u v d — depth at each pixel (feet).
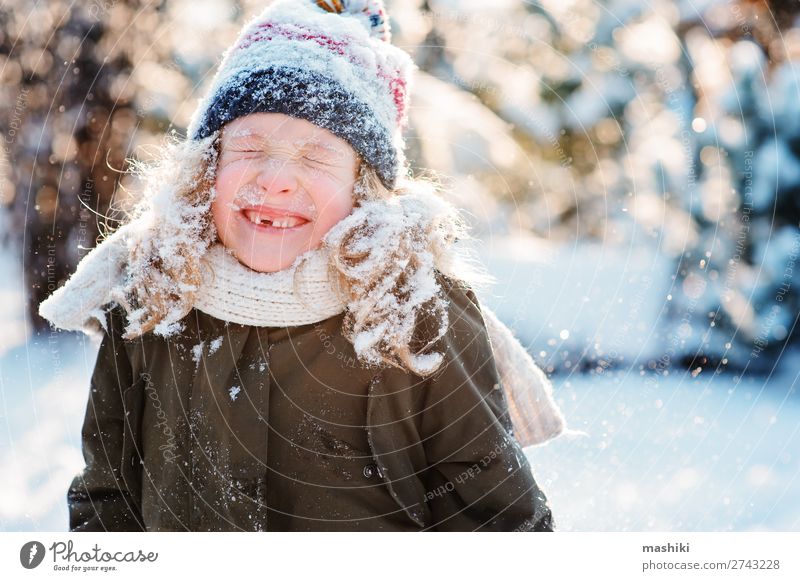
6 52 11.28
